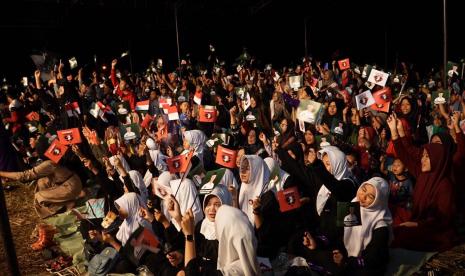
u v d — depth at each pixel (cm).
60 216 712
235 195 446
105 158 561
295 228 481
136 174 554
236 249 301
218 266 316
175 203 367
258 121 906
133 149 746
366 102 659
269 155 666
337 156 484
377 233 418
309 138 663
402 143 551
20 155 1004
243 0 2247
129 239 414
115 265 474
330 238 457
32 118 1135
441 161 517
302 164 541
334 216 462
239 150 618
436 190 516
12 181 969
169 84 1376
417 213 530
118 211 480
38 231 646
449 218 512
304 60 1719
